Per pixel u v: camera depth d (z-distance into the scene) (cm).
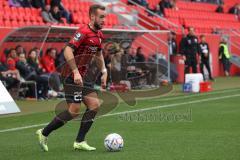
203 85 4934
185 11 8231
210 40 7081
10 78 4081
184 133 2448
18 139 2362
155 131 2530
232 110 3416
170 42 6088
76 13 5909
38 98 4238
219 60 7300
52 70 4419
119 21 6319
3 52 4466
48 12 5353
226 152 1941
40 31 4528
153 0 7781
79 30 1936
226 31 8200
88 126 2028
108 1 6506
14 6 5288
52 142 2248
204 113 3250
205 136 2345
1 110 3222
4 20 4994
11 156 1952
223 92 4838
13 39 4578
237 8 9456
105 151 2006
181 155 1897
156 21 6644
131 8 6694
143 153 1950
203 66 6216
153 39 6078
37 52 4350
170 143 2169
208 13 8719
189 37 5900
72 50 1914
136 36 5406
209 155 1886
